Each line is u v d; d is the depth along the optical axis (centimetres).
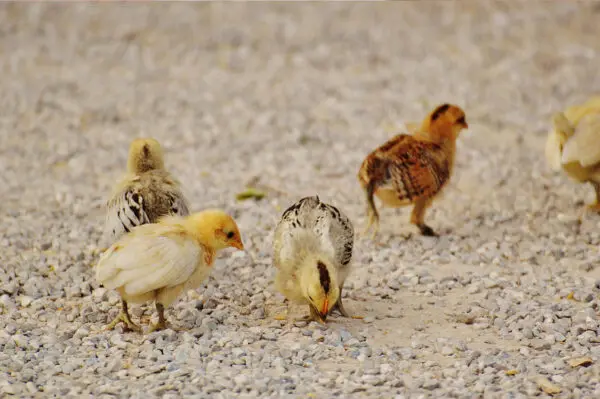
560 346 984
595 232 1321
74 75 2195
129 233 1002
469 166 1630
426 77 2169
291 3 2797
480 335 1015
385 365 927
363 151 1716
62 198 1487
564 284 1151
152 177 1112
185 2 2784
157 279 952
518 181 1547
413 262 1234
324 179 1584
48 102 1995
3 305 1084
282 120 1892
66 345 982
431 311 1081
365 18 2645
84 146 1752
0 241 1287
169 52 2377
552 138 1359
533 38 2439
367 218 1383
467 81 2128
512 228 1352
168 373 912
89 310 1068
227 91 2091
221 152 1719
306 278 984
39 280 1145
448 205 1455
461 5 2738
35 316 1057
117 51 2373
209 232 1001
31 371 908
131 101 2014
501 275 1188
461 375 908
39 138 1797
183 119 1912
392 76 2186
